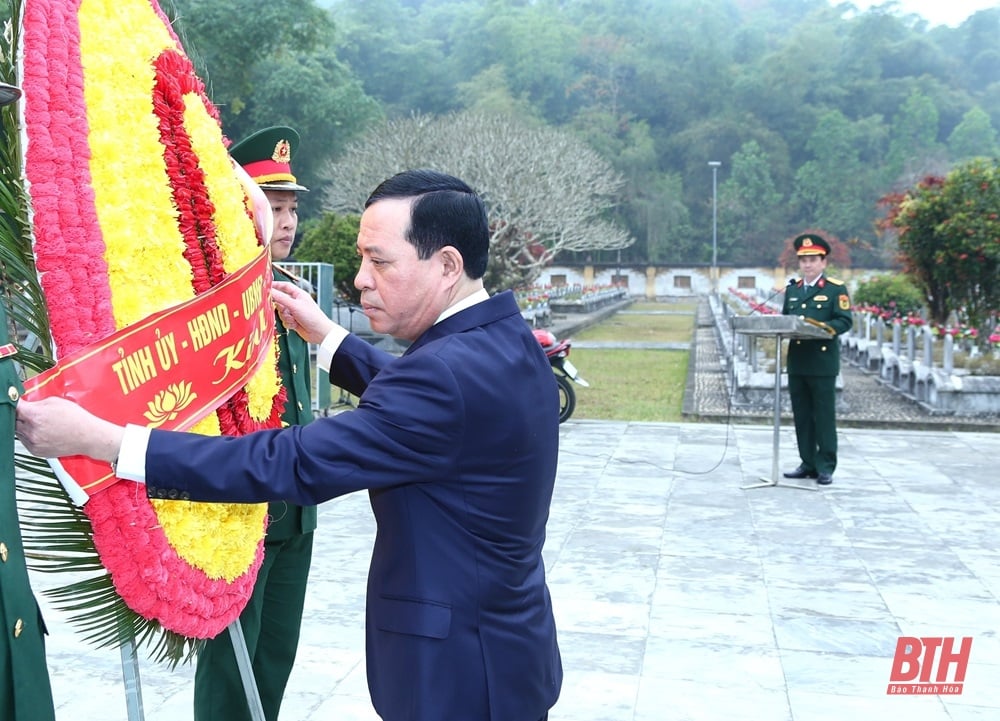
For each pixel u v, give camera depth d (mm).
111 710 3049
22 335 1501
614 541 5051
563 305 31109
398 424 1513
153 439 1409
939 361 11242
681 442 8070
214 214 1717
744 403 10023
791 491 6254
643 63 77875
